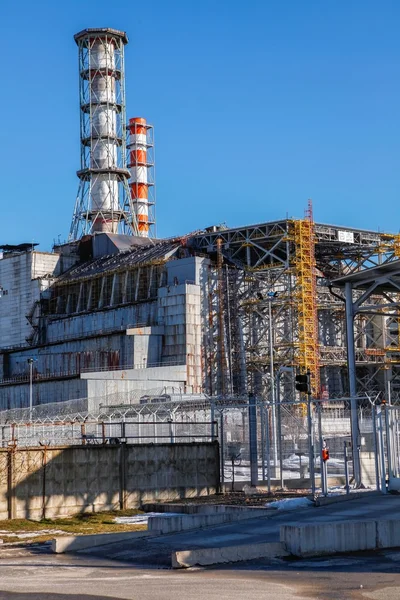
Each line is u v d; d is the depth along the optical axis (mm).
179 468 52031
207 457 53438
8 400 128875
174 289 133750
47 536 37094
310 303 130750
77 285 155625
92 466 48531
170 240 149125
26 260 163750
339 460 61469
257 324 136500
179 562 25453
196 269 134750
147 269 142500
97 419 67438
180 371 119062
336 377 139000
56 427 61281
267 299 133000
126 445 50062
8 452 45594
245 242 137250
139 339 131500
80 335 149500
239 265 139000
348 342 49938
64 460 47469
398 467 39719
